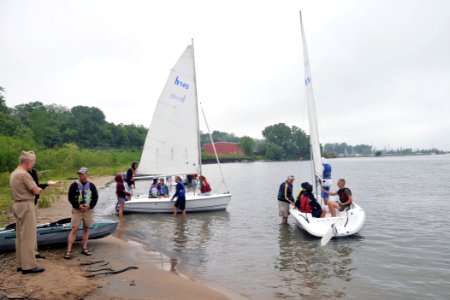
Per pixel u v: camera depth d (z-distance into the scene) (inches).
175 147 677.3
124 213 602.9
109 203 739.4
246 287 262.8
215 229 472.4
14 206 237.5
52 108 5004.9
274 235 433.4
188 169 675.4
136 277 265.0
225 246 382.6
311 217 435.2
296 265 315.0
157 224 508.4
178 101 674.8
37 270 241.4
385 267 307.0
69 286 228.5
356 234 430.3
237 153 5418.3
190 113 676.1
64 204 639.8
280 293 252.1
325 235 386.0
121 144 4114.2
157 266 305.0
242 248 374.0
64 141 3531.0
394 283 270.1
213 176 1818.4
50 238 315.6
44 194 705.6
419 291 254.8
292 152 5693.9
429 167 2556.6
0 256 279.6
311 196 455.5
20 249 238.8
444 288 259.6
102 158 2215.8
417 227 470.6
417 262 320.5
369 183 1217.4
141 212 600.1
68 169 1585.9
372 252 353.1
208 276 286.4
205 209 611.8
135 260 313.6
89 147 3688.5
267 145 5546.3
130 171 626.8
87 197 295.1
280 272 296.7
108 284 246.2
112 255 315.6
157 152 677.9
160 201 591.8
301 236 425.7
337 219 425.4
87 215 299.7
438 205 676.1
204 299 234.2
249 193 952.3
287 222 515.2
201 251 362.0
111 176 1590.8
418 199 769.6
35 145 1899.6
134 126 4581.7
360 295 248.4
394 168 2486.5
